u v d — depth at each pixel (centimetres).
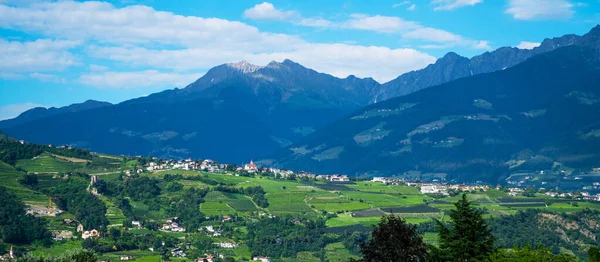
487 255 11688
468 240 11712
